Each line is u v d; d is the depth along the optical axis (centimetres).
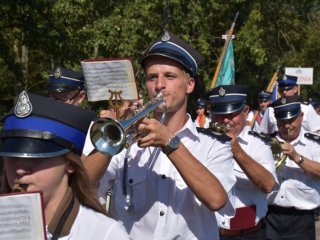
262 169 449
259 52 1684
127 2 1523
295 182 586
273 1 1973
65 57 1356
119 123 260
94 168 288
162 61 309
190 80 321
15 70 1547
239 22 1781
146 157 325
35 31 1313
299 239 593
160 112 305
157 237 315
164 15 1550
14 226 199
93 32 1437
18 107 220
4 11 1290
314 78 2245
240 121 493
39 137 216
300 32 2200
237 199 489
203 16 1609
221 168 322
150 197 319
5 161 222
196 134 322
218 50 1688
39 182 217
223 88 491
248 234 493
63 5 1361
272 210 597
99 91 344
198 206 313
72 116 221
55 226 217
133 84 341
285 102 596
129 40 1480
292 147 543
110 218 227
